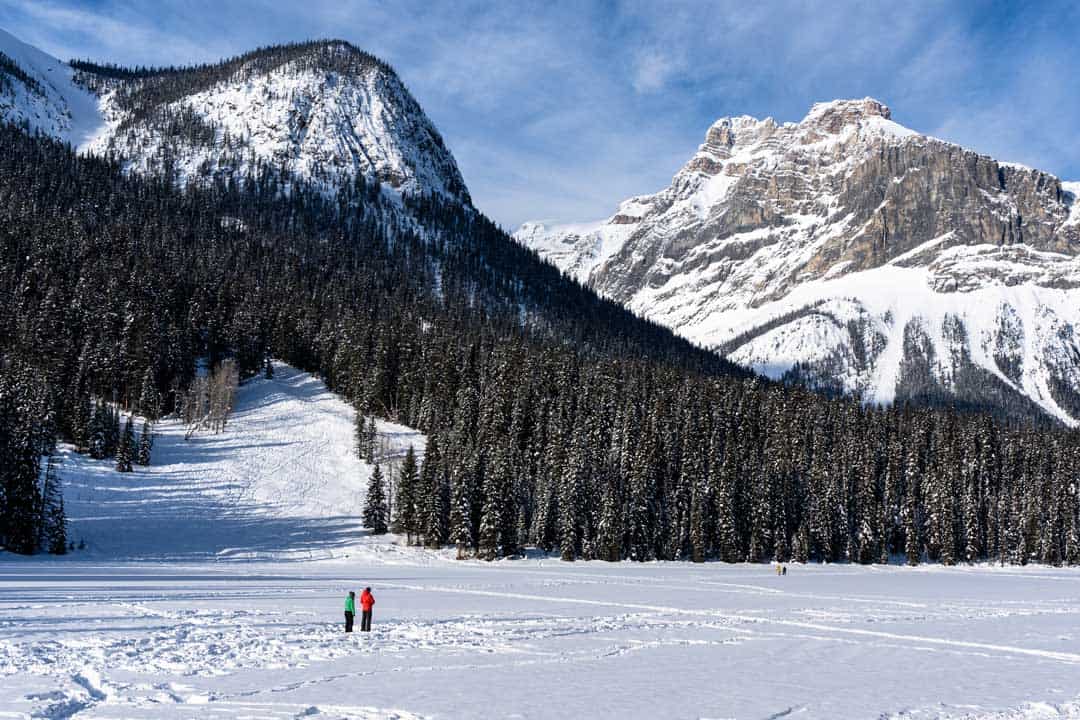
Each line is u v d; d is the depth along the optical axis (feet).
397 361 570.46
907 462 503.61
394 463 463.83
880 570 408.05
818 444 501.15
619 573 316.81
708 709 77.77
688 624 156.25
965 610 205.16
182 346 534.78
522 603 186.80
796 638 140.26
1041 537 488.85
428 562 338.54
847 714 78.38
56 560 282.36
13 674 84.69
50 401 369.30
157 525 353.72
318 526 385.70
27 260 558.97
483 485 374.22
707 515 416.87
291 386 590.14
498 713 72.43
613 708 76.43
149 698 75.51
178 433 483.10
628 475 412.36
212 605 160.35
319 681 86.07
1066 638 151.53
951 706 84.89
